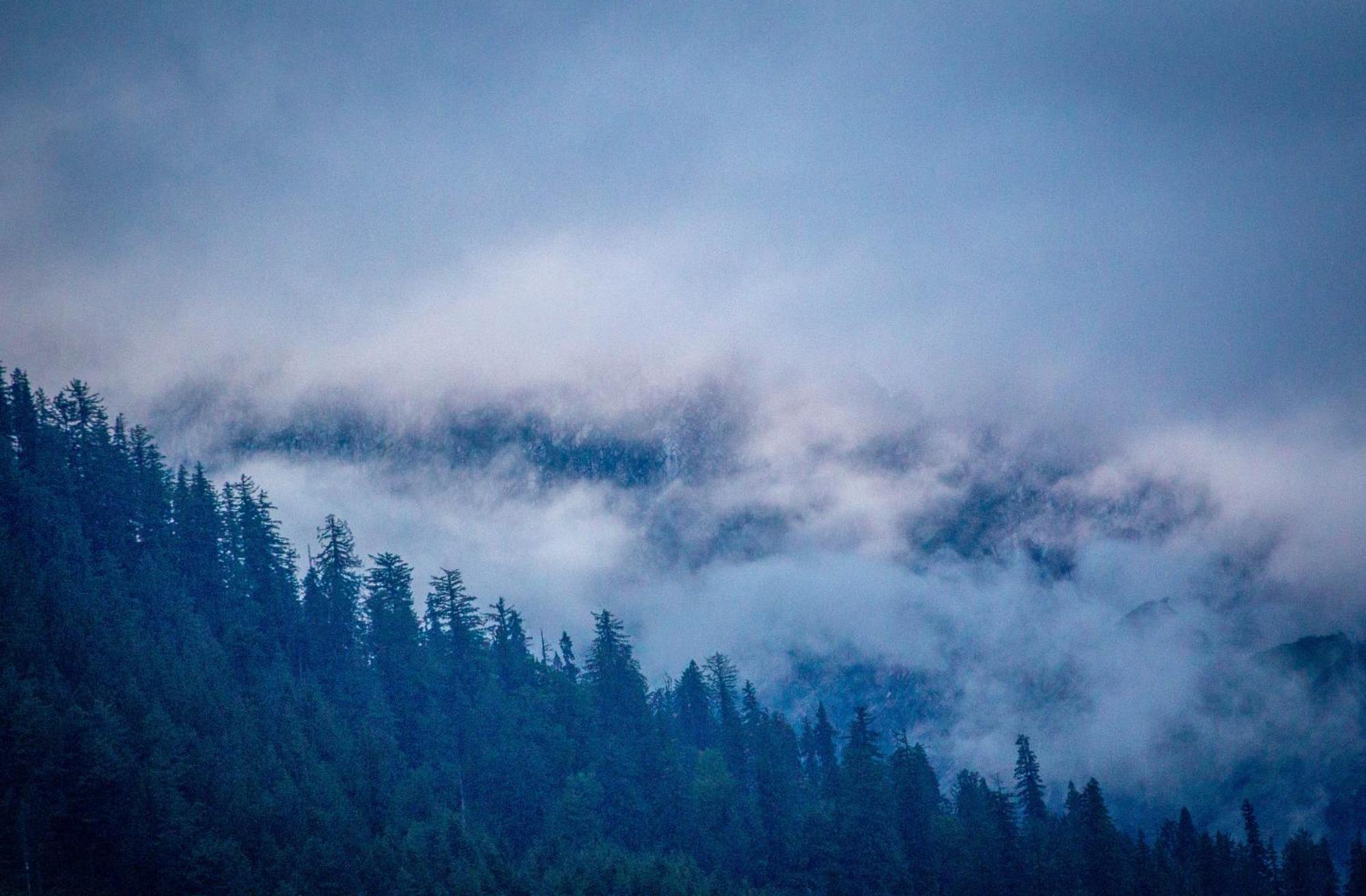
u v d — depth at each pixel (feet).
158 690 345.51
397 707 424.46
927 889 412.98
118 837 297.94
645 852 396.98
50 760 294.87
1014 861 412.57
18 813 285.43
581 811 399.24
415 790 375.45
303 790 340.18
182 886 295.28
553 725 447.83
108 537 419.54
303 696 387.75
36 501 393.50
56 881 288.10
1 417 430.61
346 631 443.32
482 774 408.87
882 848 409.69
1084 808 444.14
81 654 337.93
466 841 357.00
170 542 434.30
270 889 301.43
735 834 417.49
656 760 441.27
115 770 301.43
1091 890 402.93
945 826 430.20
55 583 355.77
